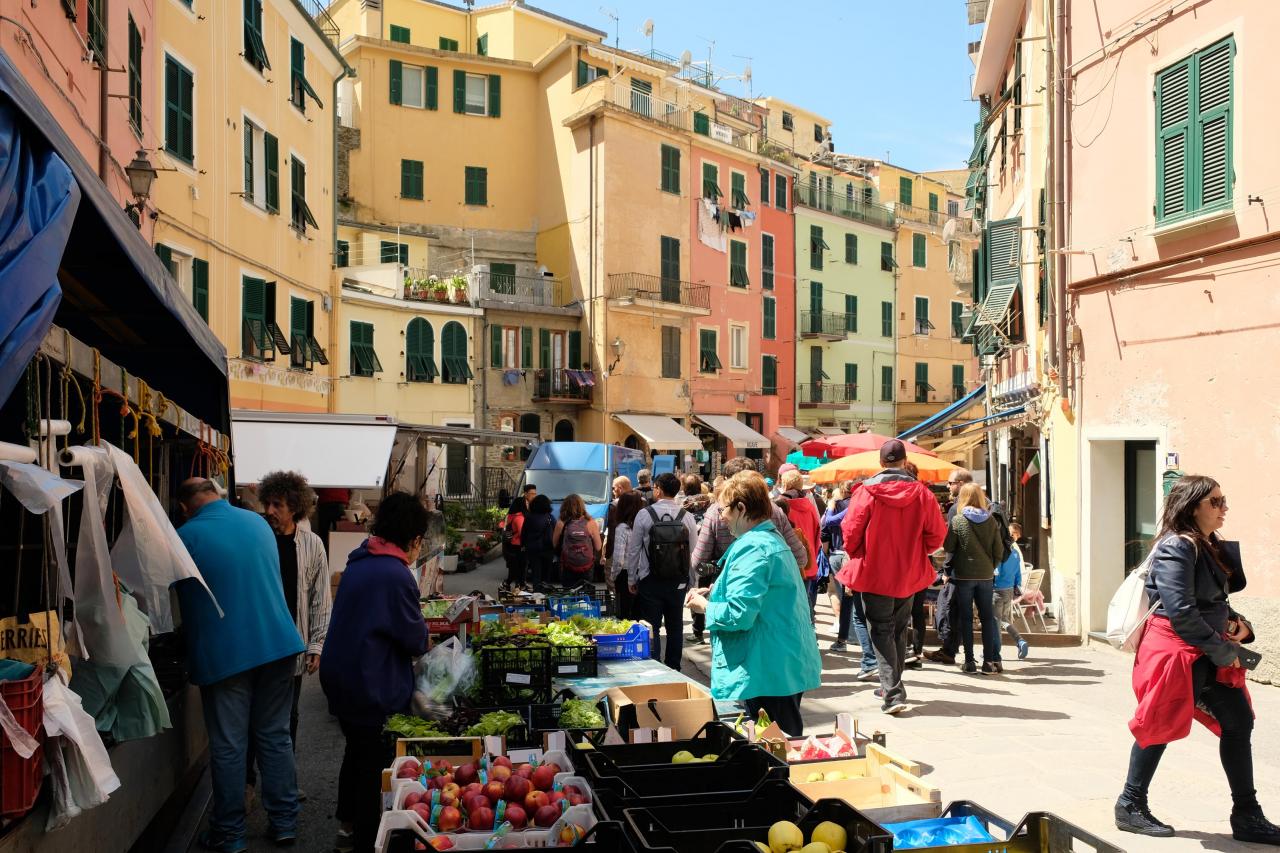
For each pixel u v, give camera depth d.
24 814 3.04
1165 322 10.29
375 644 4.59
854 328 49.16
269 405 21.41
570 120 37.06
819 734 4.77
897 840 3.26
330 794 5.91
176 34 16.42
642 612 8.73
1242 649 4.87
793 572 5.09
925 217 54.72
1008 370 19.81
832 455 22.44
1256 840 4.88
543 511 13.86
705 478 39.06
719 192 40.72
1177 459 10.03
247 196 19.77
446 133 38.41
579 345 36.53
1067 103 12.18
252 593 4.92
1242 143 9.35
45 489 2.98
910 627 9.87
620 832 3.00
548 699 5.32
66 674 3.36
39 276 2.57
